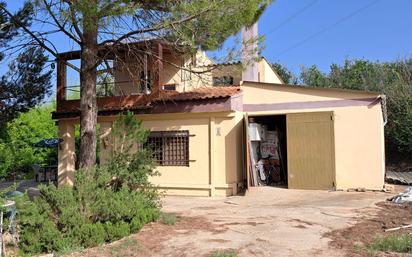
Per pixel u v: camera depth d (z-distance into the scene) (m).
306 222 8.54
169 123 14.67
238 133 14.30
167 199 13.11
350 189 13.39
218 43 10.17
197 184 14.10
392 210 9.80
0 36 11.69
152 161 9.78
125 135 9.81
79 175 7.95
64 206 7.44
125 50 12.02
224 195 13.80
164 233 7.67
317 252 6.38
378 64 32.72
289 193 13.17
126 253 6.53
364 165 13.39
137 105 14.87
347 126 13.62
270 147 15.80
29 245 6.97
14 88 13.88
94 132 10.32
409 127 22.30
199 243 6.93
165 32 9.91
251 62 10.88
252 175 14.38
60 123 16.64
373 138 13.34
